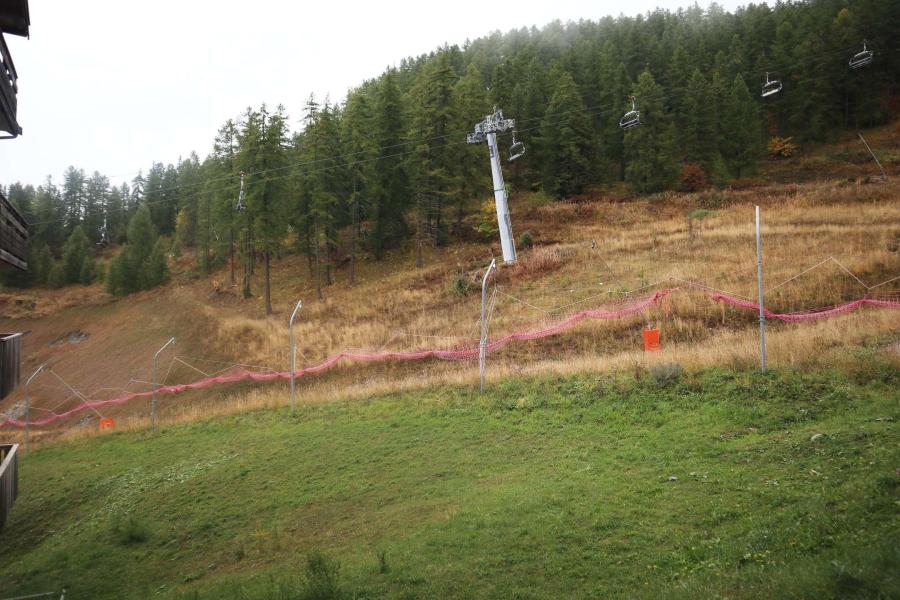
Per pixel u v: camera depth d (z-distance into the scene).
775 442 12.00
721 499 9.73
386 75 53.50
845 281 26.14
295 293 52.94
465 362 27.89
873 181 51.25
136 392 40.44
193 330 48.91
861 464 9.54
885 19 74.75
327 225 51.38
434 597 8.35
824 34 77.94
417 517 12.16
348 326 39.12
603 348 25.64
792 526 7.83
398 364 30.31
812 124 74.94
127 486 19.84
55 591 12.66
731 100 70.62
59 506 19.53
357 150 52.12
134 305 63.81
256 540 13.27
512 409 19.41
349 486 15.40
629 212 56.47
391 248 57.56
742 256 33.22
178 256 83.12
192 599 10.16
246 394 31.83
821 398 14.48
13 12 12.88
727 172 66.56
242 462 19.34
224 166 59.50
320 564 9.37
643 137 64.44
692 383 17.34
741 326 24.42
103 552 14.45
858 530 7.06
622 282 33.53
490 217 54.91
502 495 12.07
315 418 23.72
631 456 13.20
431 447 17.30
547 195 66.62
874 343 17.81
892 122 75.44
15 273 80.44
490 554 9.41
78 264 81.50
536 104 70.69
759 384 16.17
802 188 54.25
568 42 127.50
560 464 13.68
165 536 14.80
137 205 106.44
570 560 8.73
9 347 12.59
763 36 90.12
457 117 53.00
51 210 98.88
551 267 40.12
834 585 5.68
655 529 9.17
